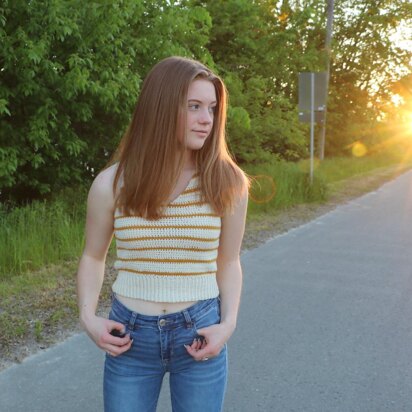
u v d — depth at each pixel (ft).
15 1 21.24
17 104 23.36
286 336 13.33
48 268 17.66
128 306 5.41
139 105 5.30
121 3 24.00
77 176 27.25
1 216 20.89
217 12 49.93
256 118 51.16
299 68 62.85
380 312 15.12
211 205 5.26
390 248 23.24
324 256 21.65
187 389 5.62
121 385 5.57
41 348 12.07
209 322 5.44
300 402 10.30
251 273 19.07
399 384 11.03
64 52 23.58
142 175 5.11
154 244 5.20
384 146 94.89
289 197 34.35
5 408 9.76
